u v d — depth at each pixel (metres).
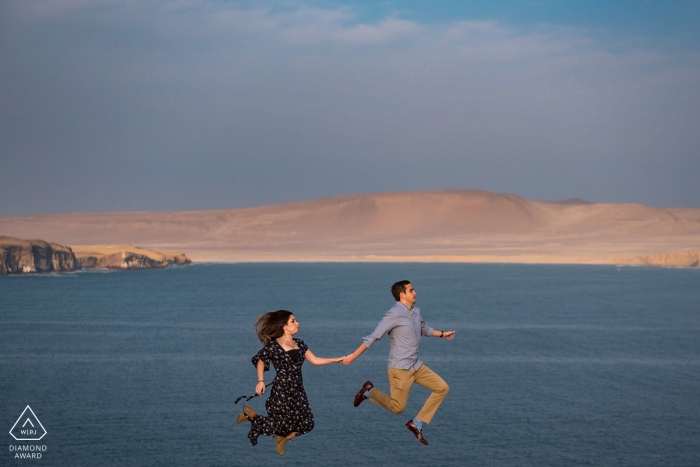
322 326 83.81
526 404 45.12
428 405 11.57
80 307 108.06
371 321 89.06
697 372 55.56
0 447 36.19
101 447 36.25
